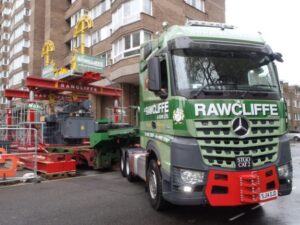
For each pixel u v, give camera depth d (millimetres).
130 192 8188
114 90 16312
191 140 5152
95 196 7770
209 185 5020
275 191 5301
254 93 5367
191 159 5066
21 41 46562
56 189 8633
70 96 15508
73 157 12234
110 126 11594
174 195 5234
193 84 5324
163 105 5891
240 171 5090
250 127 5168
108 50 29688
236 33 6020
